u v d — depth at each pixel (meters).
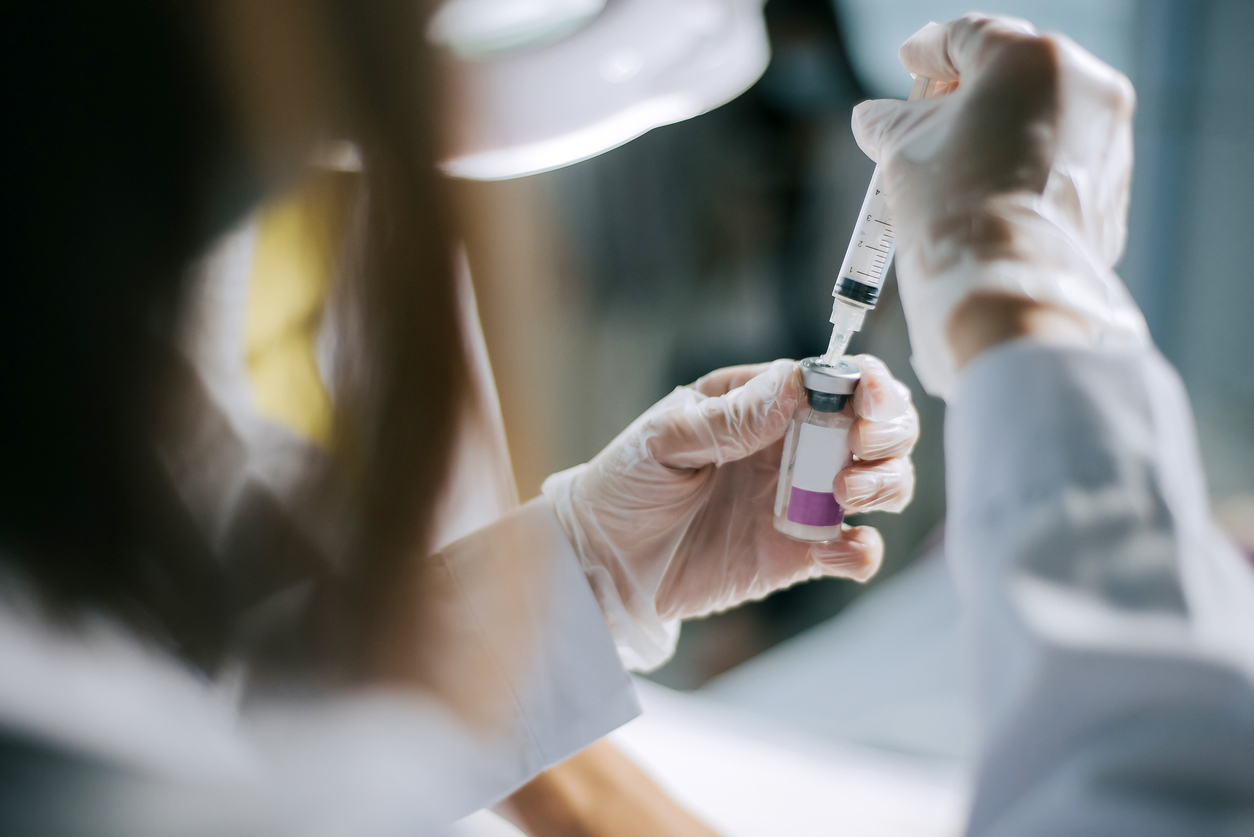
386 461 0.53
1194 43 1.32
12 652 0.54
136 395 0.52
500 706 0.59
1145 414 0.50
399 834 0.56
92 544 0.53
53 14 0.49
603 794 0.68
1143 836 0.44
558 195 1.44
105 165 0.50
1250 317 1.40
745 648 1.46
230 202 0.51
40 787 0.55
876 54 1.44
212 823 0.55
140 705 0.55
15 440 0.52
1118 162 0.58
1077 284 0.53
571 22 0.57
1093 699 0.47
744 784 0.81
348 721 0.55
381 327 0.52
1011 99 0.57
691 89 0.66
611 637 0.61
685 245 1.57
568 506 0.65
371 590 0.54
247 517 0.54
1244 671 0.46
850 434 0.62
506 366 0.53
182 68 0.50
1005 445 0.50
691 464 0.64
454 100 0.51
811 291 1.59
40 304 0.51
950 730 0.86
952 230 0.55
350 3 0.49
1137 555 0.48
